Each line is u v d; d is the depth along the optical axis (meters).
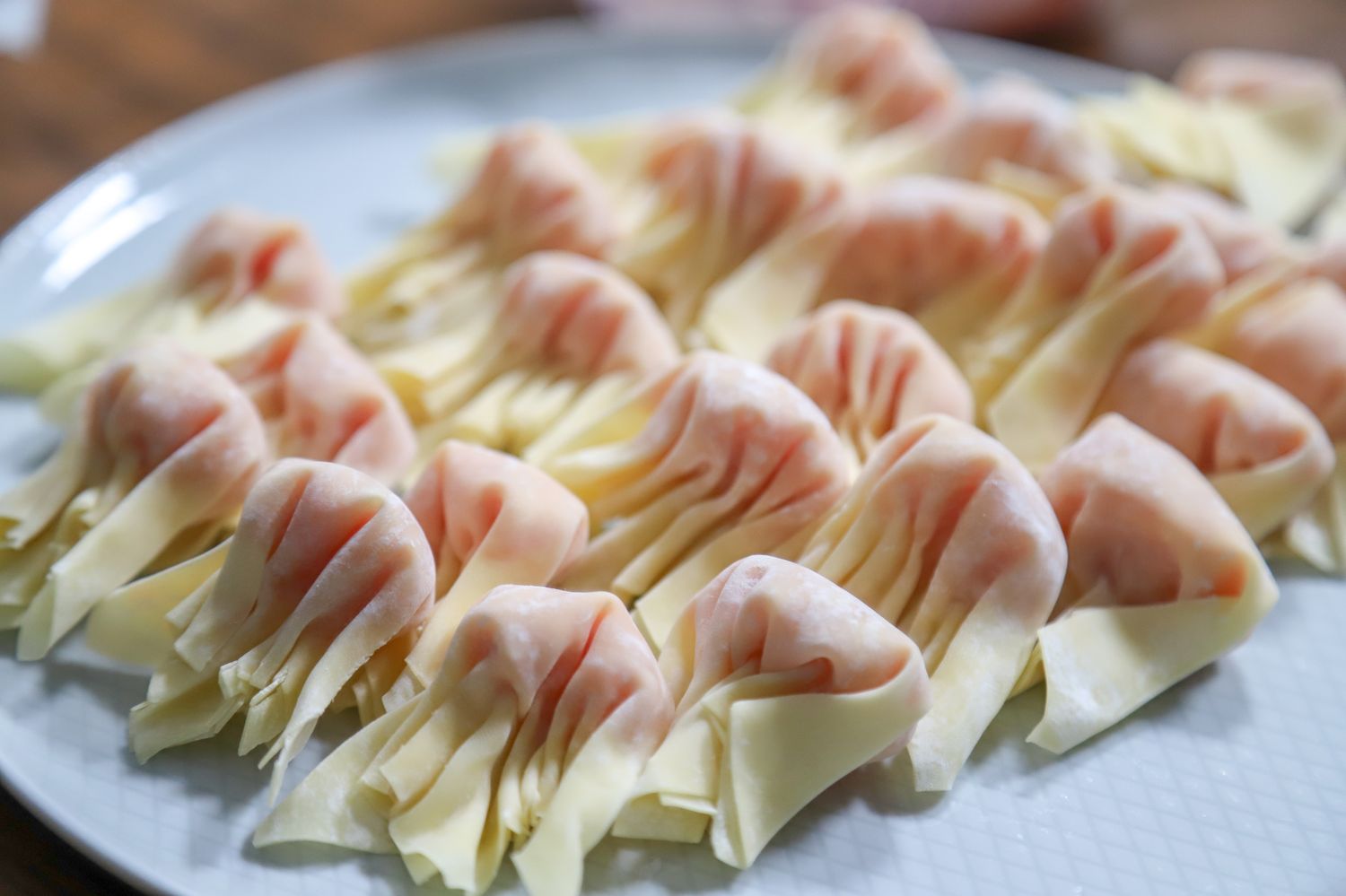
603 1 0.54
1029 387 0.39
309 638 0.33
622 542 0.36
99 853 0.31
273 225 0.41
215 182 0.46
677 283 0.43
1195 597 0.35
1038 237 0.42
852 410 0.38
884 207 0.42
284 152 0.47
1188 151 0.47
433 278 0.42
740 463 0.35
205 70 0.51
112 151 0.48
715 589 0.33
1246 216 0.44
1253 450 0.38
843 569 0.34
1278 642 0.36
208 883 0.31
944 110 0.48
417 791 0.32
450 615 0.34
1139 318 0.39
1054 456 0.38
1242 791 0.34
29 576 0.35
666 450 0.36
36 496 0.36
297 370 0.37
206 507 0.36
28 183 0.47
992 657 0.34
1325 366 0.39
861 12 0.49
